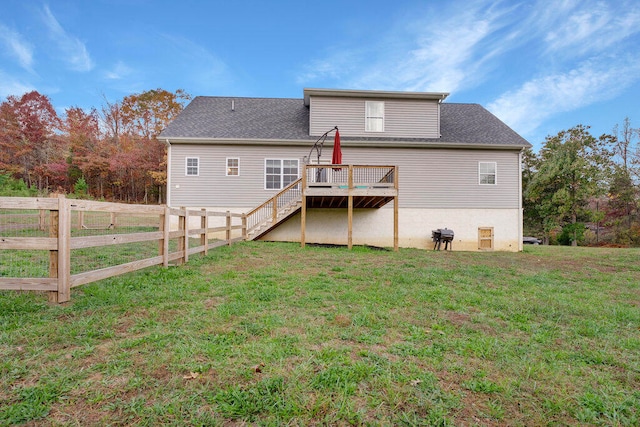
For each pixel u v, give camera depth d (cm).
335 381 196
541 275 613
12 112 2419
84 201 353
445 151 1241
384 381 199
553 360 243
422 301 390
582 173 2169
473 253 1023
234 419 161
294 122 1311
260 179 1194
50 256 320
